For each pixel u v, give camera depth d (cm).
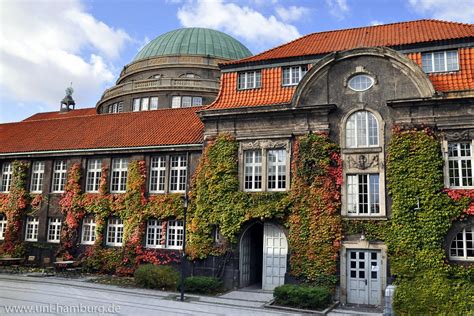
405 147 1959
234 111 2303
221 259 2242
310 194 2086
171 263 2445
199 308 1734
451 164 1917
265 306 1811
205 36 5206
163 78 4400
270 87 2348
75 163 2864
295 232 2084
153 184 2631
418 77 1994
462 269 1784
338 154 2086
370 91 2094
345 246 1997
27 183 2998
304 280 2031
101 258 2628
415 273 1833
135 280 2242
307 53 2322
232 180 2270
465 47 2020
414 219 1881
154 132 2834
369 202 2008
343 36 2522
